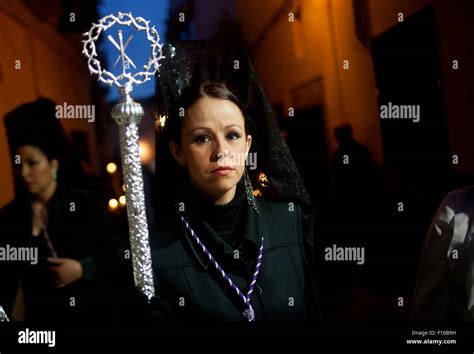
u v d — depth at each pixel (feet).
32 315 7.36
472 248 5.45
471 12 8.07
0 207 7.91
